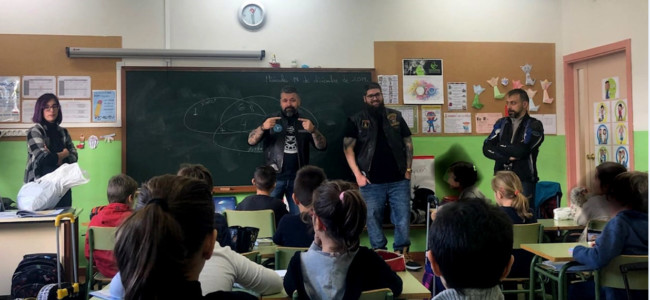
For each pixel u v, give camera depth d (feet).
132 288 3.18
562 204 18.85
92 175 16.60
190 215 3.38
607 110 17.51
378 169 16.57
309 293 6.21
